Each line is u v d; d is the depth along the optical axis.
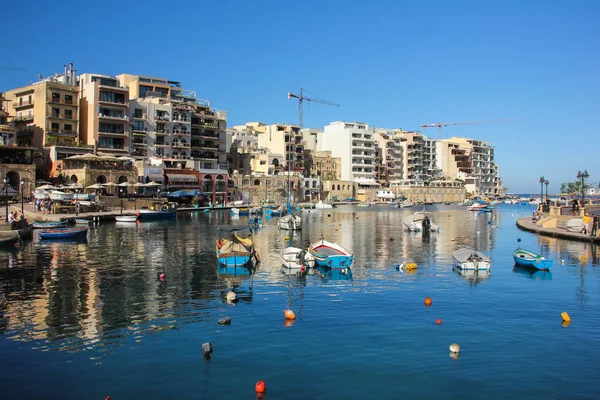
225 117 151.38
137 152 115.44
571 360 19.84
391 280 34.06
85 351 20.62
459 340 21.94
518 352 20.61
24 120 108.44
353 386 17.59
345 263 37.66
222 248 39.88
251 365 19.27
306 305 27.42
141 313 25.83
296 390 17.31
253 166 153.12
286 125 165.75
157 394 17.06
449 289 31.42
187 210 106.31
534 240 59.66
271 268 38.41
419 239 61.00
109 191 97.19
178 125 123.81
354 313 25.92
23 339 22.00
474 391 17.28
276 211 103.12
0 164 86.81
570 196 182.75
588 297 29.61
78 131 108.44
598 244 54.09
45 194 78.31
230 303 27.83
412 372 18.69
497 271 37.72
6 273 36.12
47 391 17.28
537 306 27.52
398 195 188.62
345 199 171.75
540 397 16.91
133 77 140.12
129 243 53.03
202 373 18.59
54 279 34.06
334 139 186.75
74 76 115.38
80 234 56.06
